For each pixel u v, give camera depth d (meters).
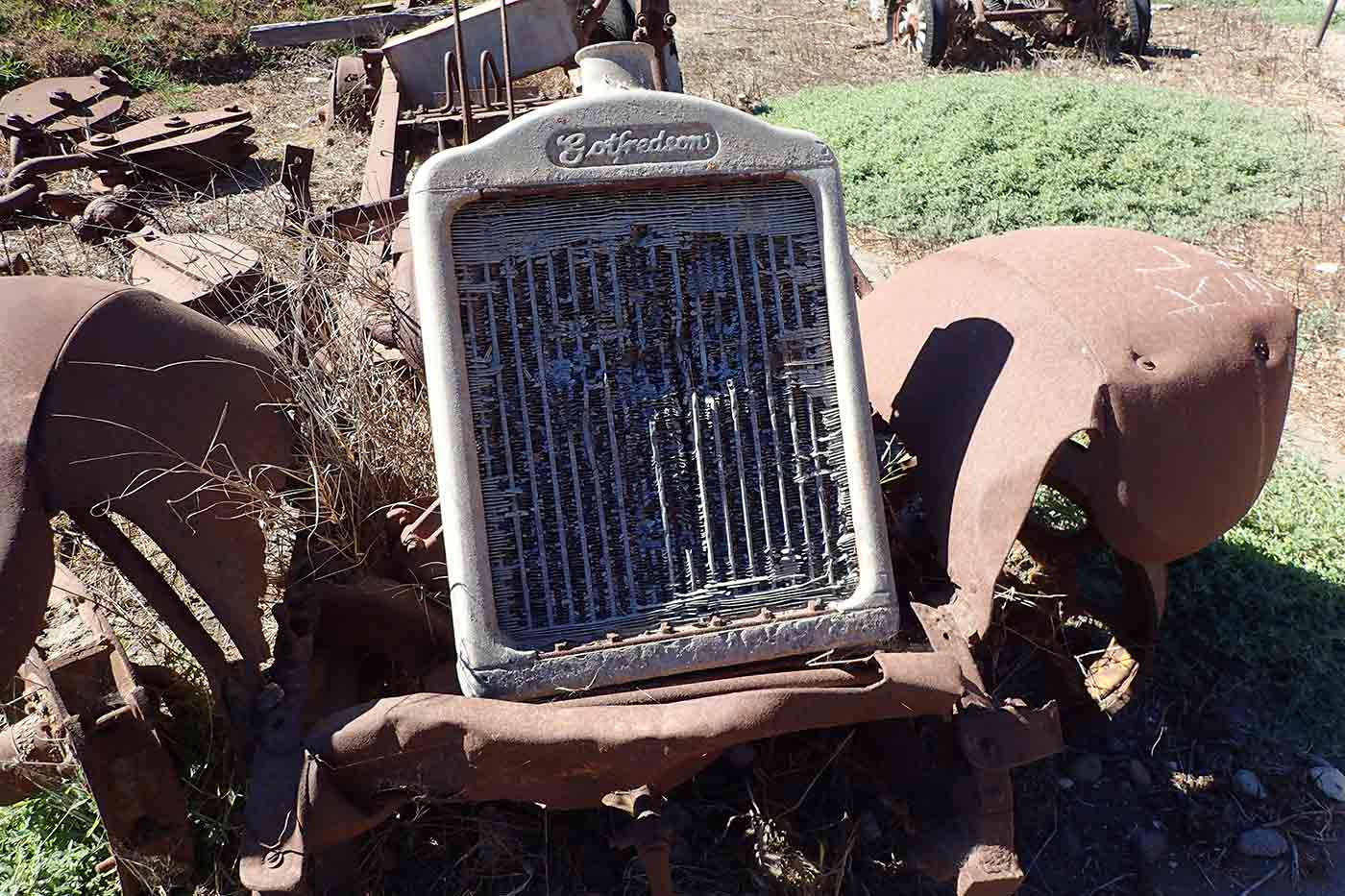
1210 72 11.75
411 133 5.73
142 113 9.79
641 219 2.50
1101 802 3.19
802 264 2.58
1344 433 5.23
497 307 2.44
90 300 2.50
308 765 2.19
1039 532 3.39
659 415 2.51
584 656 2.39
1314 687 3.56
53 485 2.20
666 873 2.31
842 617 2.51
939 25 11.66
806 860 2.79
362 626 2.75
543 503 2.46
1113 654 3.49
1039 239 3.12
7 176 7.63
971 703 2.41
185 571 2.32
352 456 3.02
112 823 2.62
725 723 2.20
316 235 3.94
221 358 2.71
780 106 10.12
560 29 6.47
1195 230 7.37
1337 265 6.91
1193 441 2.69
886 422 3.02
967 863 2.29
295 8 12.49
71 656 2.68
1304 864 3.04
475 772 2.23
